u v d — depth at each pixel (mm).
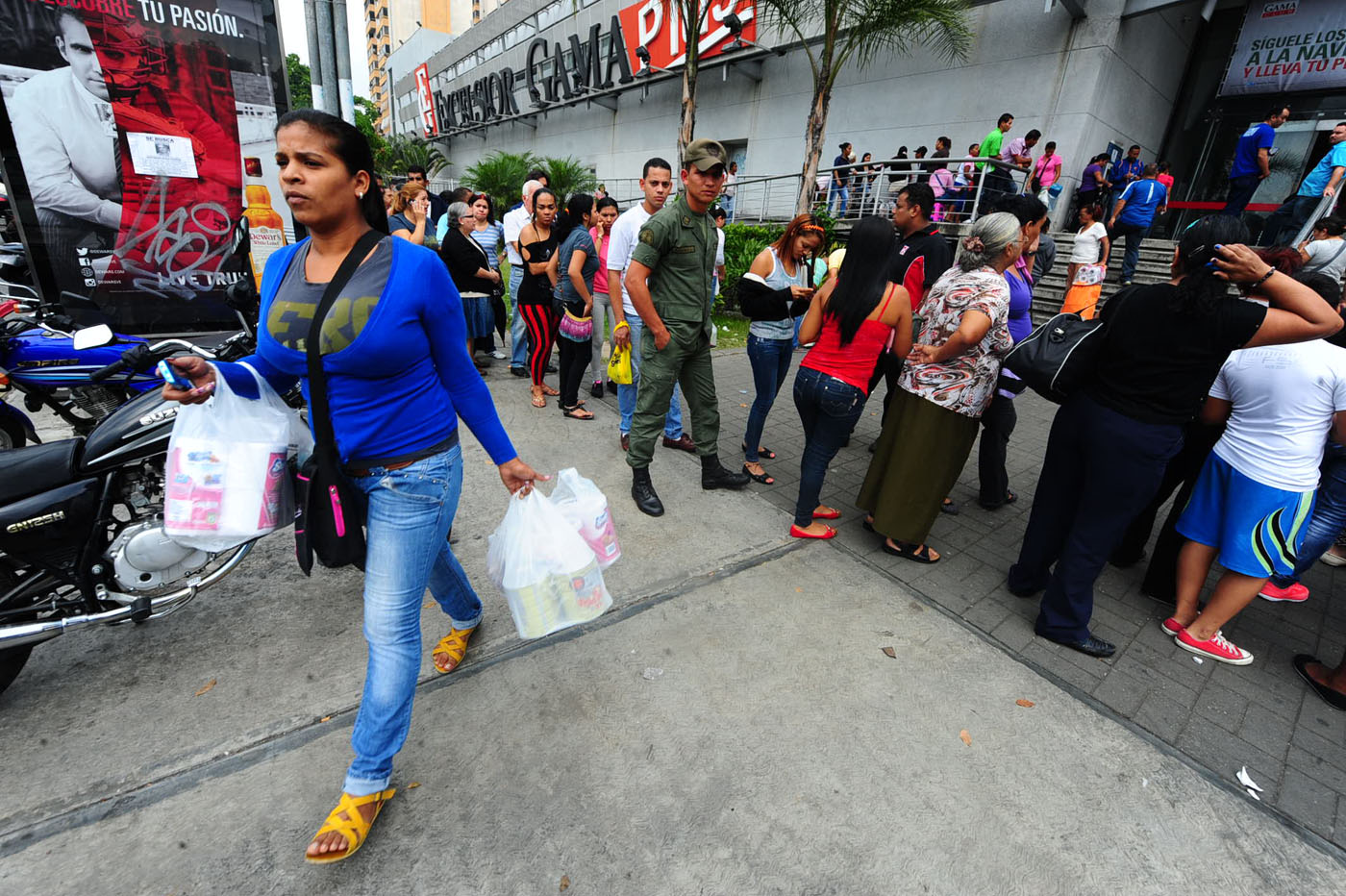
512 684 2338
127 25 3494
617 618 2742
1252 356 2457
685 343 3445
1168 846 1877
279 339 1520
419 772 1959
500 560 1941
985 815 1935
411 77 45094
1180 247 2244
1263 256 2561
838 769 2062
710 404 3836
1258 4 11031
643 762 2045
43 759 1911
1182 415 2332
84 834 1709
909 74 13195
